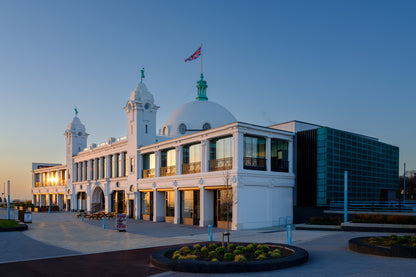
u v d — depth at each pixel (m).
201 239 19.61
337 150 29.30
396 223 20.81
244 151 27.05
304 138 29.84
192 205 30.64
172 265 11.10
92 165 51.53
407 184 71.88
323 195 27.91
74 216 43.53
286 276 10.10
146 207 37.84
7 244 18.12
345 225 21.75
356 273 10.31
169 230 25.39
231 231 24.27
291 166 30.09
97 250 15.88
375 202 31.02
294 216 29.53
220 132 27.61
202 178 28.69
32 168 73.88
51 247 16.94
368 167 33.66
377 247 13.07
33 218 39.78
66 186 58.31
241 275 10.34
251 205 26.33
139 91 39.69
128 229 26.30
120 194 43.88
